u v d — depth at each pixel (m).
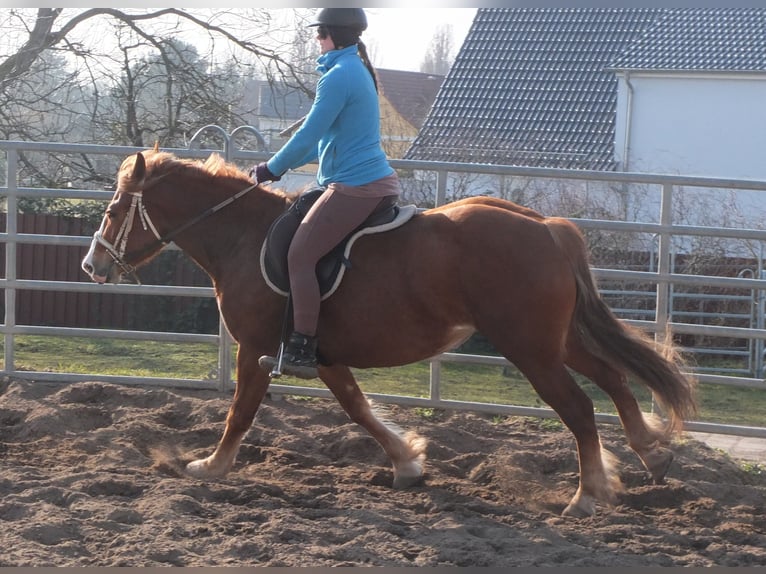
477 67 22.91
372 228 4.95
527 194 11.59
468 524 4.73
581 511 4.96
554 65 22.58
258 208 5.34
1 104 14.59
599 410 8.49
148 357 11.02
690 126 21.22
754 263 12.19
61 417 6.50
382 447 5.70
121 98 14.91
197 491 5.07
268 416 6.86
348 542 4.34
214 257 5.40
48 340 12.59
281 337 5.07
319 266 4.97
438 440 6.49
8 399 7.11
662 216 6.77
